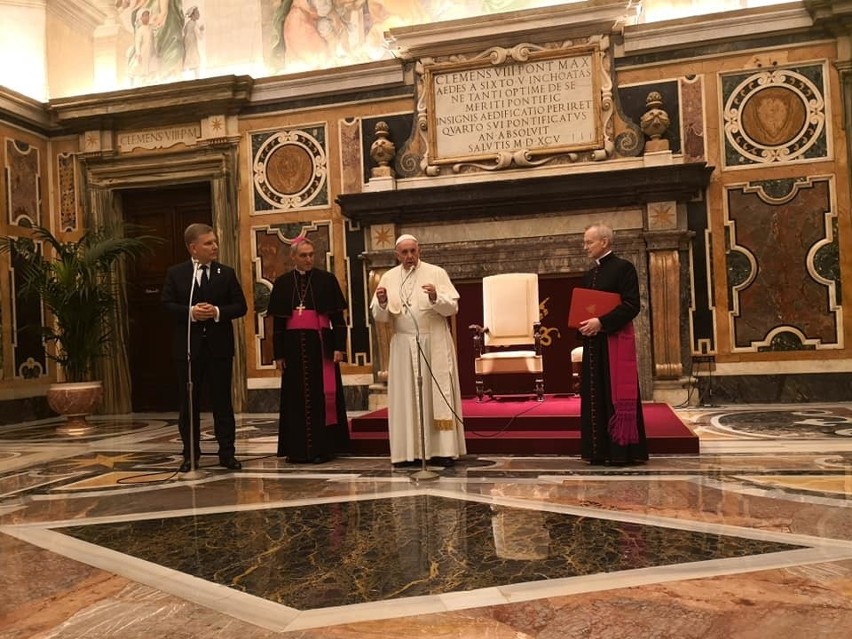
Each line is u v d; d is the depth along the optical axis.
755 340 8.19
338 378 5.57
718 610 2.23
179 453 6.13
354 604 2.41
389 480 4.55
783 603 2.26
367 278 9.15
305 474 4.89
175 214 10.28
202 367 5.19
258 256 9.52
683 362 8.32
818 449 5.06
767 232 8.18
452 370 5.04
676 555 2.79
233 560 2.97
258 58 9.86
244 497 4.21
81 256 8.55
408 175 9.05
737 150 8.24
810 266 8.07
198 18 10.09
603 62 8.52
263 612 2.38
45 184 10.09
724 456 4.93
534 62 8.72
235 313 5.22
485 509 3.67
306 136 9.41
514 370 7.08
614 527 3.22
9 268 9.37
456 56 8.94
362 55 9.52
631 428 4.72
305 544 3.16
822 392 8.02
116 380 10.12
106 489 4.65
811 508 3.45
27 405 9.51
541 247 8.59
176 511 3.91
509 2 9.04
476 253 8.76
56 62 10.18
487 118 8.85
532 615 2.25
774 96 8.15
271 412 9.44
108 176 10.02
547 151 8.60
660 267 8.23
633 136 8.45
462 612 2.29
